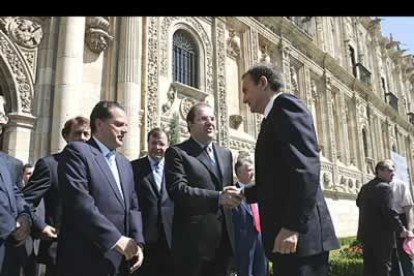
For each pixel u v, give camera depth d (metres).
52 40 8.83
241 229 4.78
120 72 9.87
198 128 3.54
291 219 2.28
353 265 6.87
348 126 24.89
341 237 16.73
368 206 5.57
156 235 4.06
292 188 2.30
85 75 9.34
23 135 8.02
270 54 17.95
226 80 14.69
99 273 2.73
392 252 5.65
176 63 12.91
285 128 2.46
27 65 8.48
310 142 2.41
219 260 3.37
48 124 8.33
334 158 21.02
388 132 31.34
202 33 14.09
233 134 14.26
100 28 9.69
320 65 22.38
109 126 3.18
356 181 23.34
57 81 8.47
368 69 31.38
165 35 12.35
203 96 13.30
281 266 2.56
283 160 2.42
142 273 4.00
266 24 17.81
